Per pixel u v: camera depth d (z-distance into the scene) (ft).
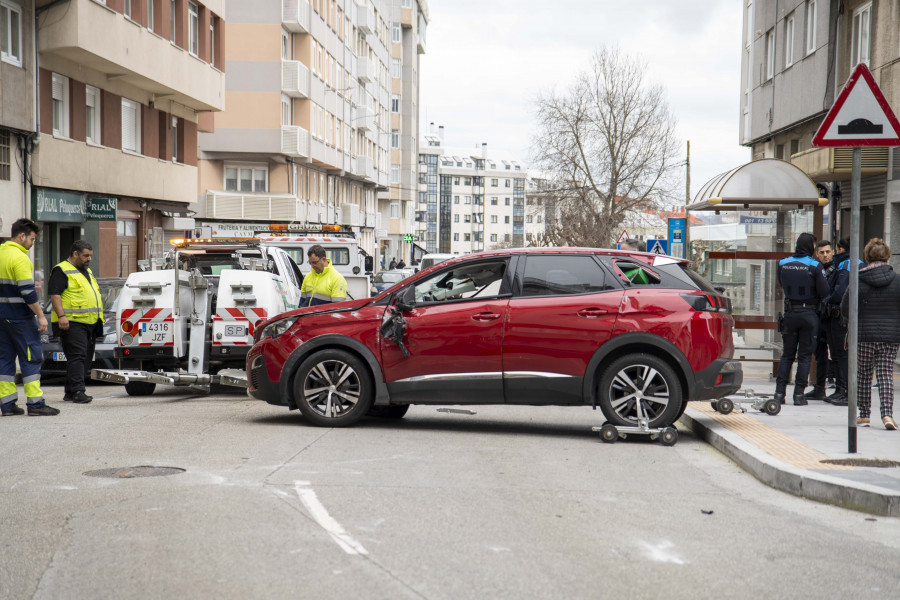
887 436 33.09
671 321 33.81
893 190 66.18
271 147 163.43
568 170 215.92
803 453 29.27
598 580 17.40
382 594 16.33
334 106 202.59
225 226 133.08
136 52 92.94
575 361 34.22
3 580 17.15
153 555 18.57
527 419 40.93
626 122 213.46
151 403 45.27
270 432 34.71
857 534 21.48
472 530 20.76
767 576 17.94
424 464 28.66
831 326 42.55
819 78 79.71
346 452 30.53
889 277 35.22
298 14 164.86
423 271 36.19
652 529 21.36
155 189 107.76
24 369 39.65
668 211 216.74
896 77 65.21
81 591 16.52
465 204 598.34
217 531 20.30
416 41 336.29
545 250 35.45
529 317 34.53
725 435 32.76
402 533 20.36
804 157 74.33
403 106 323.78
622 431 33.81
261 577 17.19
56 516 21.72
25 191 80.33
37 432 34.37
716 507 23.88
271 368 36.63
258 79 163.22
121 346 45.70
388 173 289.74
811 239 41.55
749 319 53.16
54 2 80.38
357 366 36.04
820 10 79.56
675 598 16.51
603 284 34.65
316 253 48.55
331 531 20.39
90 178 91.56
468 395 35.09
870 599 16.72
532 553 19.07
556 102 215.72
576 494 24.91
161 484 25.11
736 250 57.26
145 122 105.70
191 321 46.50
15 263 39.04
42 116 82.79
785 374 42.16
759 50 100.07
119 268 101.81
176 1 106.42
